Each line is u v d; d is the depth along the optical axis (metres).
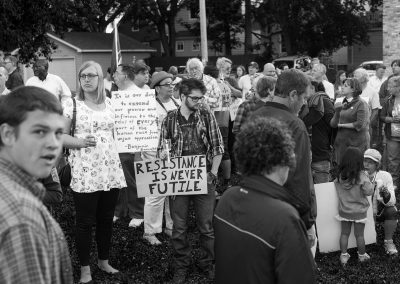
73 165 5.08
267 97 6.27
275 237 2.71
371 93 10.20
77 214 5.13
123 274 5.43
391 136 8.81
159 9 43.41
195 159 5.28
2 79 6.39
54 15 17.66
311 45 42.00
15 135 2.02
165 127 5.37
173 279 5.33
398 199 8.12
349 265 5.88
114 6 41.06
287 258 2.68
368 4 42.44
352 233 6.11
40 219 1.92
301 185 3.91
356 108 7.65
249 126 2.93
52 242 1.98
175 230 5.33
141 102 5.58
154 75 6.66
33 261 1.81
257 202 2.80
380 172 6.30
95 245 6.23
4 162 2.01
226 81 10.06
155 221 6.43
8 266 1.79
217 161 5.34
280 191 2.83
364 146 7.76
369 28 42.72
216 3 42.56
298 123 3.95
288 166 2.92
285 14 40.78
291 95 4.04
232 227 2.84
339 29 41.00
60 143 2.12
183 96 5.28
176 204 5.33
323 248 6.05
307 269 2.71
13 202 1.87
